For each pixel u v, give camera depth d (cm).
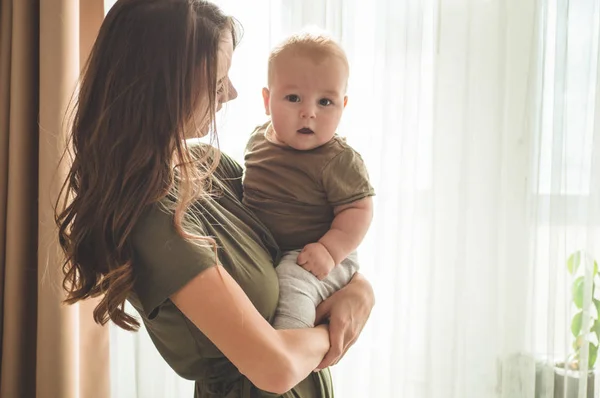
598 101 183
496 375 190
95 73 101
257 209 127
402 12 189
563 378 188
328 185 125
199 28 101
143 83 98
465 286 189
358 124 193
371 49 193
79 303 187
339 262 122
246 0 195
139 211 96
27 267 186
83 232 101
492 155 188
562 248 186
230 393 111
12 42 181
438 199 190
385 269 193
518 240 187
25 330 187
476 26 187
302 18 191
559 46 183
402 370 192
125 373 203
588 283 186
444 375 191
